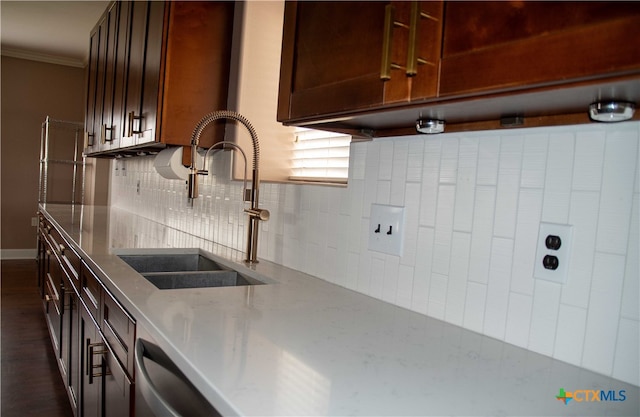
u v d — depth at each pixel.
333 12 1.06
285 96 1.22
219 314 1.09
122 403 1.26
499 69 0.69
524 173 0.97
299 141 2.23
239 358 0.82
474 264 1.07
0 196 5.72
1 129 5.65
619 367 0.82
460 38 0.75
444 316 1.13
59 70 5.88
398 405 0.67
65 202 5.92
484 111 0.91
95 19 4.27
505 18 0.68
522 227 0.98
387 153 1.31
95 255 1.81
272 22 2.28
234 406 0.64
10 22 4.44
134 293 1.24
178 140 2.17
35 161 5.86
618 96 0.71
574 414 0.69
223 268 1.91
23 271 5.27
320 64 1.09
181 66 2.16
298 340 0.93
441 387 0.75
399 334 1.01
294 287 1.42
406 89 0.84
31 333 3.41
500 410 0.68
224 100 2.26
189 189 1.75
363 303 1.27
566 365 0.88
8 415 2.29
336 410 0.65
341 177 1.91
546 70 0.63
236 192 2.18
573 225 0.89
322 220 1.57
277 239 1.84
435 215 1.16
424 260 1.19
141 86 2.39
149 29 2.31
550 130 0.93
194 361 0.79
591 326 0.86
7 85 5.64
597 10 0.58
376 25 0.93
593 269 0.86
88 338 1.78
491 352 0.93
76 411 2.04
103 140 3.24
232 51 2.25
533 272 0.95
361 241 1.39
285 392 0.69
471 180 1.08
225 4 2.25
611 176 0.84
